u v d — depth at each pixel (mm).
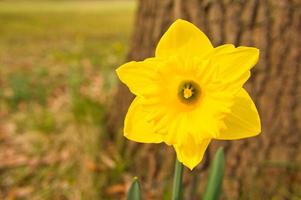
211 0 696
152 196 746
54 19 3674
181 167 461
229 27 695
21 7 4184
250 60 418
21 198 804
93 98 1203
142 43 795
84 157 871
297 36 684
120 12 4125
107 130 921
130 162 818
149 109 426
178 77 434
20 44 2789
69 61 2113
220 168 507
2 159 944
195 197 676
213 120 417
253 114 425
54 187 807
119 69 426
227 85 416
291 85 689
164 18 743
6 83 1653
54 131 1038
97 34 3068
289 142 695
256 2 687
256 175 695
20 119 1184
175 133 425
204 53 425
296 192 683
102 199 764
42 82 1589
